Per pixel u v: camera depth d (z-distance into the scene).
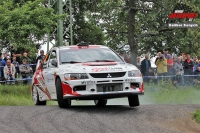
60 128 14.34
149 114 16.86
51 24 33.41
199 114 16.70
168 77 33.22
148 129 14.54
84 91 17.64
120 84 17.84
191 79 34.06
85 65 18.42
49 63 20.69
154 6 44.50
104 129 14.31
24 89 31.28
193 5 41.16
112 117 16.25
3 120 15.58
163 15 43.28
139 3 43.66
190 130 14.98
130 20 42.75
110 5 43.25
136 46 42.75
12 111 17.41
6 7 33.00
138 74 18.27
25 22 32.72
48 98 20.67
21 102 26.41
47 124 14.90
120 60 19.80
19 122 15.23
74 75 17.81
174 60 34.03
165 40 48.53
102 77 17.73
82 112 17.27
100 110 17.86
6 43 43.56
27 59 34.38
